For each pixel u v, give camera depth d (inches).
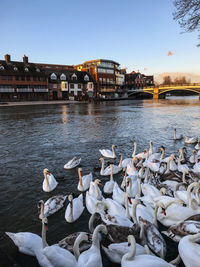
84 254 183.6
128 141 748.6
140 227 226.2
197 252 178.4
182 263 204.7
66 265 187.2
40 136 847.7
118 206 270.8
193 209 251.9
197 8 358.6
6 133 908.0
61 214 301.3
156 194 305.4
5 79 2746.1
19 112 1758.1
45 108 2145.7
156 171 421.1
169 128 1001.5
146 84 5009.8
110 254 205.9
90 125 1112.2
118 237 215.2
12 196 358.3
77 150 639.1
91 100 3250.5
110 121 1251.8
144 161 525.0
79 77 3612.2
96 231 196.2
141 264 166.6
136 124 1131.9
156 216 245.9
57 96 3339.1
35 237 224.1
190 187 269.6
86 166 501.0
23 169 483.5
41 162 531.5
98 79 3774.6
